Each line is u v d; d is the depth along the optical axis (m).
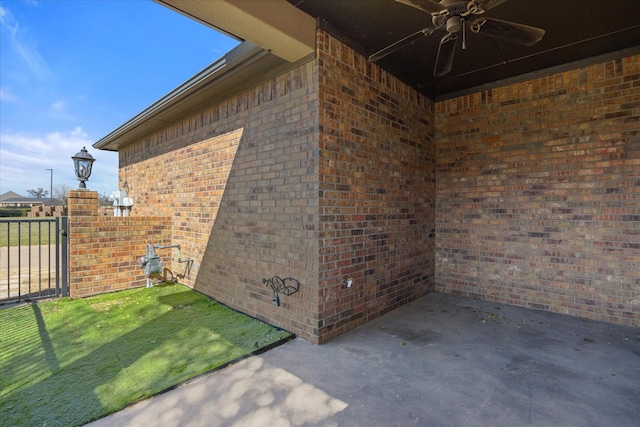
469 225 4.81
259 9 2.70
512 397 2.36
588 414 2.17
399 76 4.32
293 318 3.48
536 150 4.27
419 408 2.23
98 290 4.92
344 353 3.05
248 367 2.78
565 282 4.08
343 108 3.48
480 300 4.66
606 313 3.83
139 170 6.94
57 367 2.76
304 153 3.35
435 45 3.65
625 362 2.87
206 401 2.30
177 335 3.43
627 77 3.71
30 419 2.08
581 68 3.97
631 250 3.69
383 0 2.91
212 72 3.89
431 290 5.04
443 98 5.05
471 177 4.79
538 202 4.26
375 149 3.92
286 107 3.55
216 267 4.63
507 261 4.49
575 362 2.87
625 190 3.72
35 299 4.59
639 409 2.21
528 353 3.04
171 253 5.69
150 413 2.17
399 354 3.03
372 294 3.90
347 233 3.54
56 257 4.70
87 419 2.09
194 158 5.12
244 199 4.12
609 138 3.81
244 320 3.87
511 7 3.01
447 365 2.82
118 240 5.13
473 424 2.07
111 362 2.85
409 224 4.53
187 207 5.30
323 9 3.06
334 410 2.21
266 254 3.81
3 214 13.70
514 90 4.43
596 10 3.05
